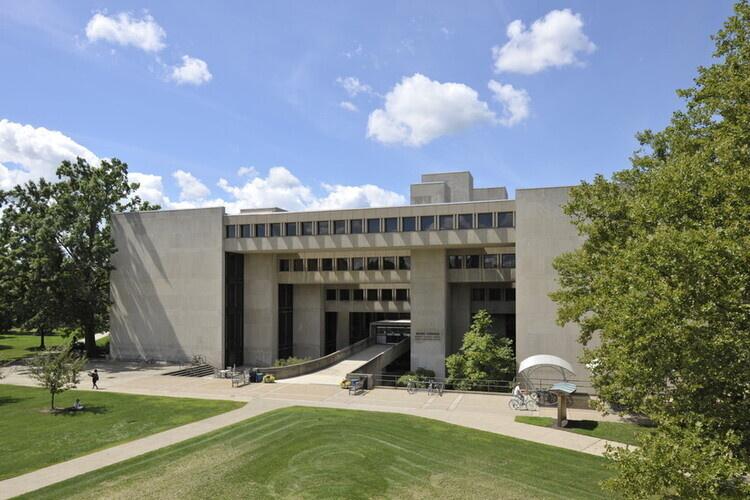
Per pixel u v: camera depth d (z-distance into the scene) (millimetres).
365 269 52812
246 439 24141
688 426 12375
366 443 23422
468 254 47875
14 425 27250
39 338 85375
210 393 35625
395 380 47594
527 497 17672
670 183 14867
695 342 11789
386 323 61312
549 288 38500
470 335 39750
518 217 39594
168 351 50812
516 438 24516
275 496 17797
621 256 18000
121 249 52969
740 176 12898
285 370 42000
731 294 11383
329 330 64375
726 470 10711
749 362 11805
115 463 21000
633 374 14047
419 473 19906
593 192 25297
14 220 52562
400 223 45062
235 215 50031
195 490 18281
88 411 30266
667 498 13688
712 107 17531
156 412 29891
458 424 26906
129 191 58469
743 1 18031
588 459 21609
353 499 17500
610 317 16594
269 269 52781
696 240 11852
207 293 49938
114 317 52719
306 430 25406
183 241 51000
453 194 58594
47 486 18641
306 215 47938
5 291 51312
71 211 52438
